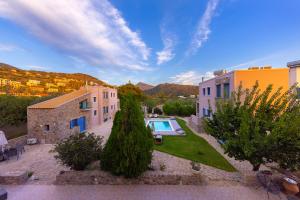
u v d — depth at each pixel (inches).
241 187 318.7
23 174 342.0
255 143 292.7
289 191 293.0
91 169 392.8
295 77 606.9
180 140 733.3
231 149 327.9
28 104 885.2
